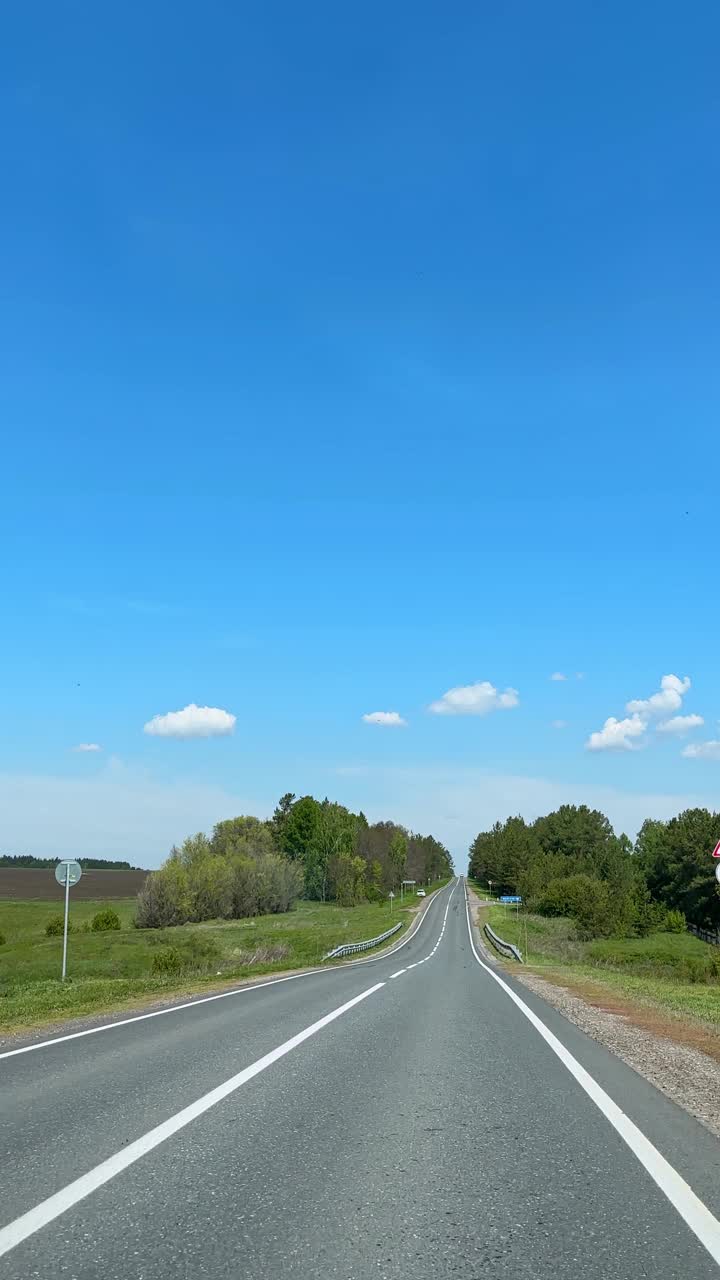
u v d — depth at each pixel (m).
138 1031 13.48
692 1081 9.91
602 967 42.91
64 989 22.38
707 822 101.62
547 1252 4.62
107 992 21.25
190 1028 13.80
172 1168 5.98
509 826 186.38
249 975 29.39
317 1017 15.38
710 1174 6.08
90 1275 4.23
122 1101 8.12
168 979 27.45
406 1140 6.87
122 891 144.00
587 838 157.75
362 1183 5.73
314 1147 6.60
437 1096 8.62
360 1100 8.35
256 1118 7.51
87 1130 7.00
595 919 88.81
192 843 106.38
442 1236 4.82
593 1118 7.76
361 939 63.84
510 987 24.22
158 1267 4.33
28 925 81.31
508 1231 4.92
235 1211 5.15
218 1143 6.66
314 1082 9.22
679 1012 19.03
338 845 144.88
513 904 139.38
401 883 177.12
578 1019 16.33
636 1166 6.24
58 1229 4.82
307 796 149.62
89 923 79.75
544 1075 9.92
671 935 92.38
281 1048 11.60
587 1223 5.07
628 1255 4.60
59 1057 10.80
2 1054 11.11
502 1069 10.27
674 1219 5.16
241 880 106.44
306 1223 4.98
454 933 84.62
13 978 33.72
